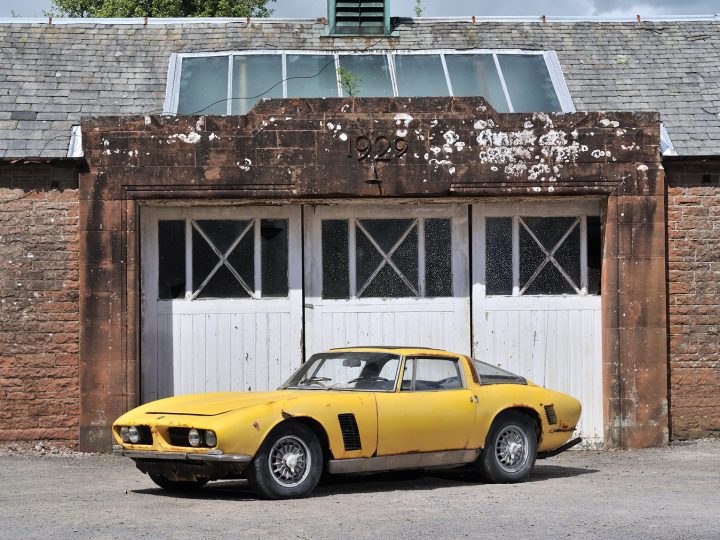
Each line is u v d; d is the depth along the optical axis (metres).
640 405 14.38
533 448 11.03
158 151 13.98
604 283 14.57
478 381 10.91
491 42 17.30
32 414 13.81
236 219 14.53
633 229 14.45
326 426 9.55
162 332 14.30
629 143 14.48
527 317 14.74
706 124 15.43
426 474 11.51
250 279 14.51
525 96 15.95
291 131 14.14
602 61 16.91
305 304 14.53
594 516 8.45
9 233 13.94
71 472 11.86
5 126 14.50
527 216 14.84
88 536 7.44
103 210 13.90
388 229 14.73
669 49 17.31
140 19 17.34
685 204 14.73
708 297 14.69
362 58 16.67
